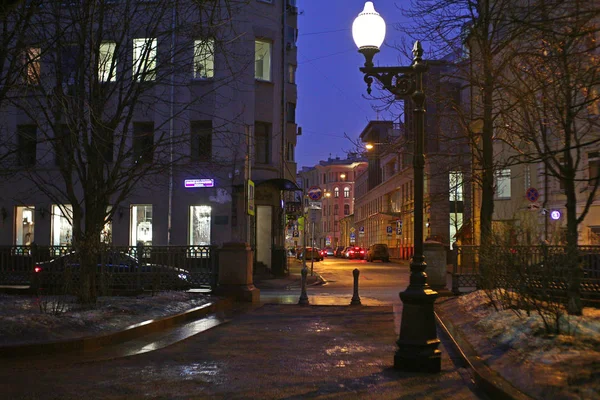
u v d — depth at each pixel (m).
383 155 21.39
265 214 34.19
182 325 13.70
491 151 16.97
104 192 14.12
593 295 13.85
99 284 15.85
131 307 13.96
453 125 22.12
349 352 10.37
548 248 10.90
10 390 7.42
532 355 8.06
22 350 9.70
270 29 32.94
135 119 29.59
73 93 14.57
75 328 11.18
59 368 8.84
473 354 9.05
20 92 13.05
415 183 9.17
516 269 10.38
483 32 14.14
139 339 11.66
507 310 11.57
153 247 19.25
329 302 19.62
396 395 7.31
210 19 13.19
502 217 36.88
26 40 12.25
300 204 38.12
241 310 16.97
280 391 7.49
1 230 30.70
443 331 12.87
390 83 9.52
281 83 34.06
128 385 7.76
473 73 16.77
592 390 6.21
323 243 133.88
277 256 33.91
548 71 12.78
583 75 11.29
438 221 53.28
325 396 7.24
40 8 13.15
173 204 31.02
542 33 10.89
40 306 12.03
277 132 33.19
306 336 12.21
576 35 8.43
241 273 18.94
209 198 30.88
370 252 67.94
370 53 9.51
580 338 8.57
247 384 7.87
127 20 13.79
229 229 30.81
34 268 18.09
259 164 32.38
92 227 14.09
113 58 13.79
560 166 11.60
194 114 30.64
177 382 7.96
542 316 9.10
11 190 30.66
